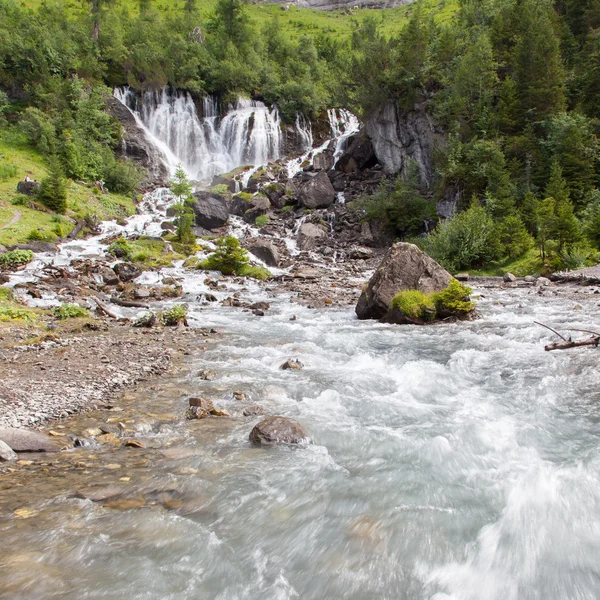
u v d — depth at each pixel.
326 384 10.25
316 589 4.32
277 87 66.38
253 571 4.54
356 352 13.35
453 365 11.76
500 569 4.56
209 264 31.77
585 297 22.47
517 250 33.41
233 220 46.62
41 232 33.16
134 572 4.45
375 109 53.66
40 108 52.16
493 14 58.16
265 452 6.98
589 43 51.06
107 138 53.22
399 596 4.24
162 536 4.97
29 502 5.51
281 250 40.72
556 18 54.47
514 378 10.73
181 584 4.34
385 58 53.06
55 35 60.50
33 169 44.00
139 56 62.41
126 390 9.81
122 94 61.00
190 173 59.16
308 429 7.82
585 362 11.73
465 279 31.06
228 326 17.31
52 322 16.75
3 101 52.53
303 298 24.11
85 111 52.03
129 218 43.03
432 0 128.00
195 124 61.41
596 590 4.31
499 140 40.88
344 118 69.19
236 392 9.46
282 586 4.35
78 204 41.34
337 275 33.03
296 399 9.41
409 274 19.14
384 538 5.02
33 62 55.28
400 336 15.34
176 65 65.31
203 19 99.75
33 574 4.33
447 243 34.38
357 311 19.44
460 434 7.58
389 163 52.41
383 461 6.73
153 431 7.76
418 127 49.53
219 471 6.39
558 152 39.38
